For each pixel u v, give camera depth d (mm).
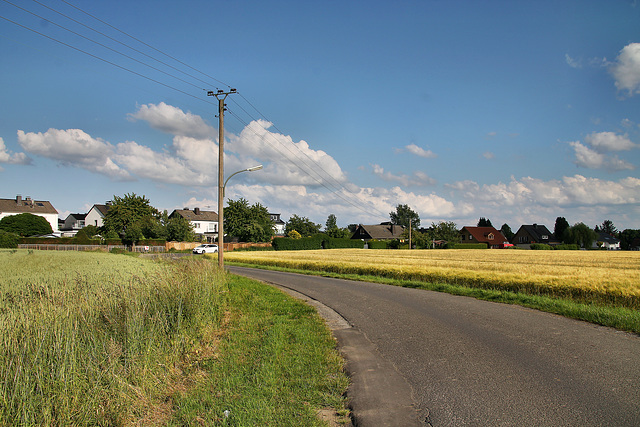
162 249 62125
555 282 14508
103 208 99000
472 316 10156
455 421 4176
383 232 111688
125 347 5617
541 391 4883
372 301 13359
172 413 4672
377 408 4605
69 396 4320
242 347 7250
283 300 13305
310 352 6914
